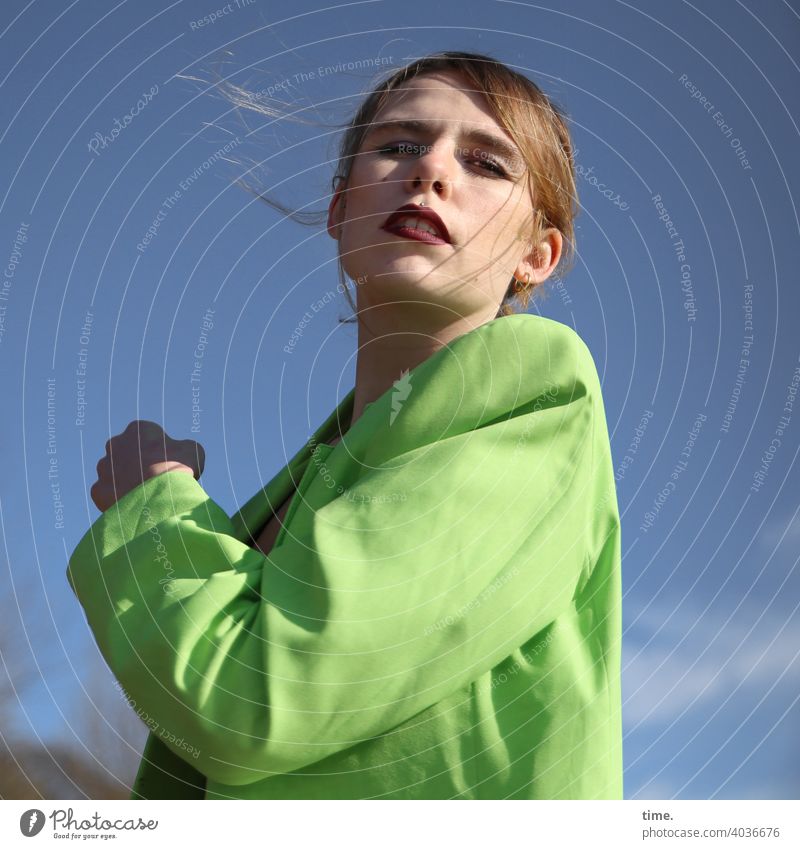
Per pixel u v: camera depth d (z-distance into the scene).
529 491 1.50
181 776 1.69
